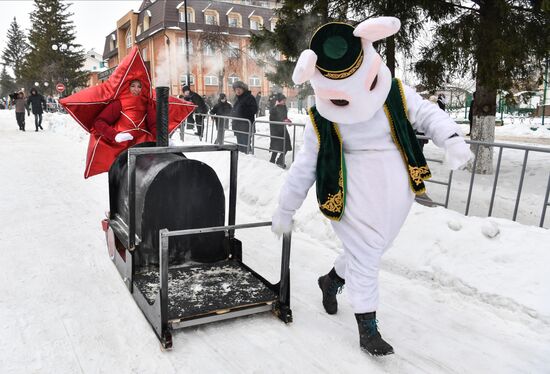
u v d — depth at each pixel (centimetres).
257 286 325
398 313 321
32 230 493
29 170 858
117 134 400
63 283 361
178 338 286
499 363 263
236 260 369
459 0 713
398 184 248
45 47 4794
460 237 380
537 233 362
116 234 372
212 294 310
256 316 315
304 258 427
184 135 1102
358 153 250
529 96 802
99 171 451
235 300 302
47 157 1031
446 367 259
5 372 248
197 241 358
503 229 376
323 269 402
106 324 299
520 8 670
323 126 253
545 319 297
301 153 266
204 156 766
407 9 682
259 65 1036
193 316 282
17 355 264
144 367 255
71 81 4734
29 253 425
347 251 266
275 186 603
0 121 2391
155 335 287
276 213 282
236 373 251
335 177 252
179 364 259
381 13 698
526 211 564
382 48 778
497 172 432
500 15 657
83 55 5081
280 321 308
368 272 259
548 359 266
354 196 251
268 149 839
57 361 259
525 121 2142
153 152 326
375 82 229
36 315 310
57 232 489
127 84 445
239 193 629
